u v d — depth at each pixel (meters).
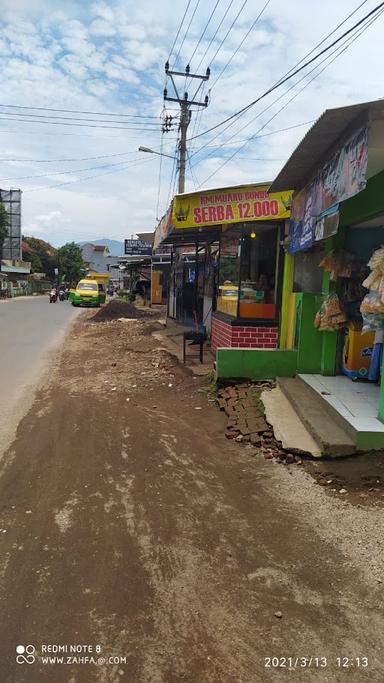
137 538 3.49
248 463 4.86
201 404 7.07
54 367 10.59
